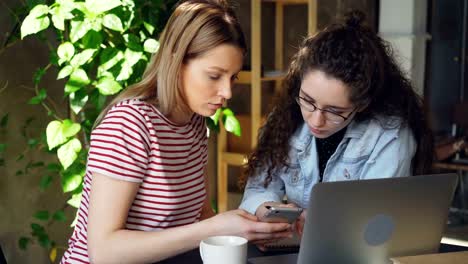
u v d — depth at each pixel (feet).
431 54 18.92
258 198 6.66
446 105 19.62
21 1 9.14
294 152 6.93
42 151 9.82
